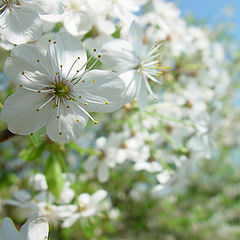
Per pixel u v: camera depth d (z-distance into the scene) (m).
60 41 0.06
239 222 0.37
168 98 0.13
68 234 0.14
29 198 0.09
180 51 0.14
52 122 0.06
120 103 0.06
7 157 0.17
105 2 0.08
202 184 0.30
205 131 0.11
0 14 0.06
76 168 0.17
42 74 0.06
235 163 0.29
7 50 0.07
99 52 0.07
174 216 0.29
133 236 0.28
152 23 0.12
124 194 0.22
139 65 0.08
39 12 0.06
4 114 0.06
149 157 0.12
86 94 0.06
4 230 0.06
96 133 0.17
